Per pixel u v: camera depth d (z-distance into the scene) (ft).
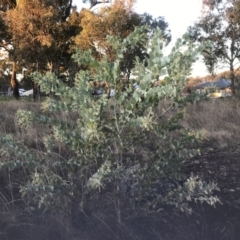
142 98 12.17
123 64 13.02
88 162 12.76
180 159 13.01
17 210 13.65
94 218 13.20
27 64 100.48
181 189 12.55
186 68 11.78
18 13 92.43
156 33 12.11
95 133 11.93
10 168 12.63
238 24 79.66
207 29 81.66
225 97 50.72
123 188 13.12
